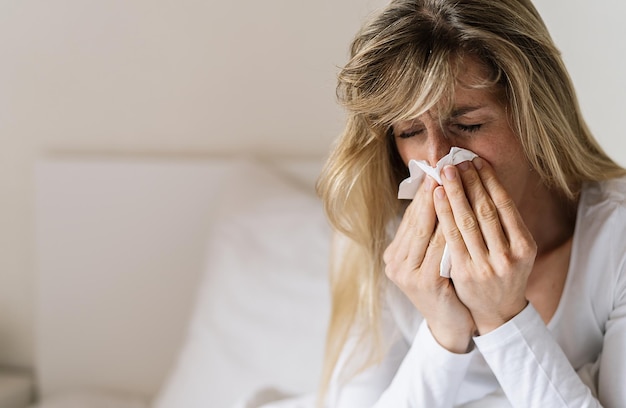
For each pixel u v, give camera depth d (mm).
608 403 1280
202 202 2170
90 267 2271
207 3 2146
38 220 2297
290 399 1663
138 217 2223
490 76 1151
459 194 1171
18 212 2383
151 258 2225
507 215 1173
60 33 2275
